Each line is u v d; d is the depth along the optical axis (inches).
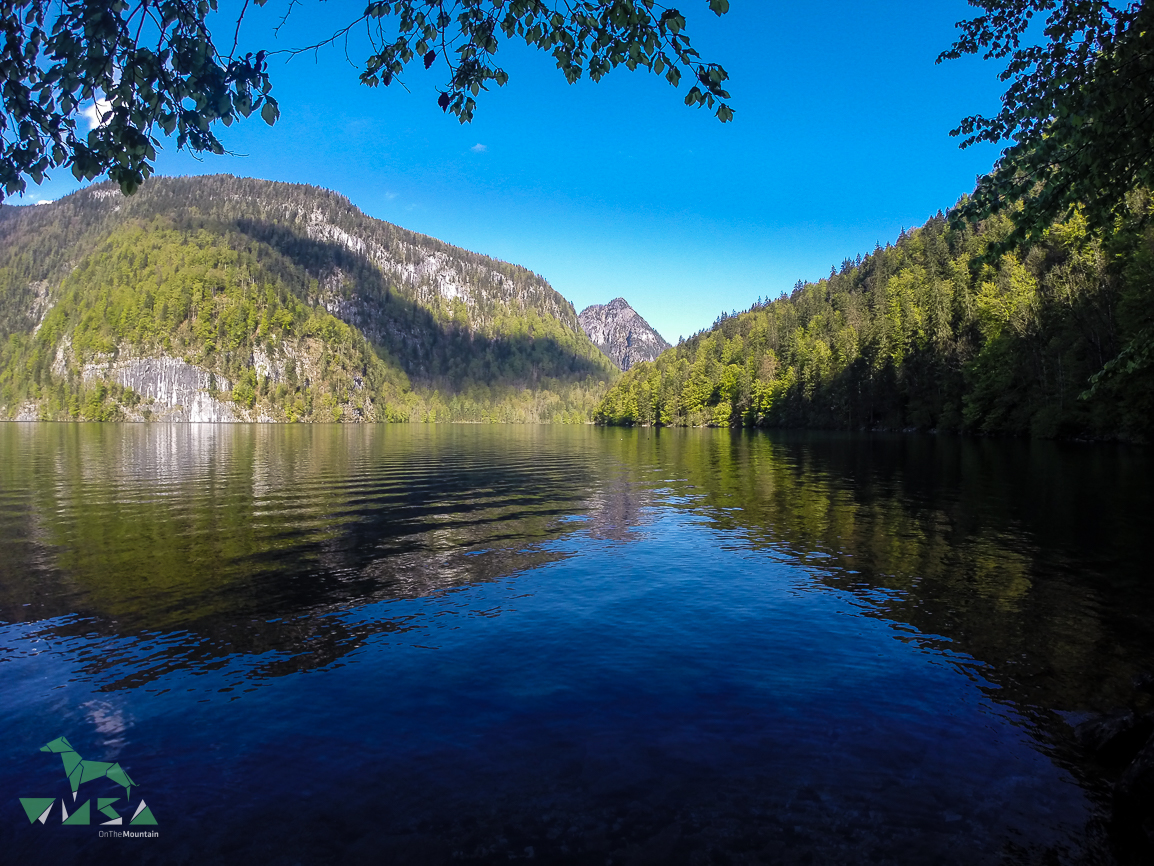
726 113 184.7
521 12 182.1
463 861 168.6
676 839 177.3
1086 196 319.9
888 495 903.7
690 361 6835.6
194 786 206.7
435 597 428.5
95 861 171.6
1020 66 314.2
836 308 5556.1
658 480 1178.0
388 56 182.4
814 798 197.3
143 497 935.0
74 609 401.1
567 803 195.0
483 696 272.1
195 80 150.0
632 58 182.5
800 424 4220.0
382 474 1315.2
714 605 404.8
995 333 2512.3
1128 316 1604.3
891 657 314.7
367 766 217.2
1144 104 268.1
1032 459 1409.9
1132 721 227.9
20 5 144.4
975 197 346.6
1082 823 185.9
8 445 2338.8
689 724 245.8
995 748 228.7
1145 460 1315.2
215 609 401.4
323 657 319.6
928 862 168.2
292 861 169.8
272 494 979.3
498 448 2357.3
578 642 338.3
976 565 498.6
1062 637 340.8
